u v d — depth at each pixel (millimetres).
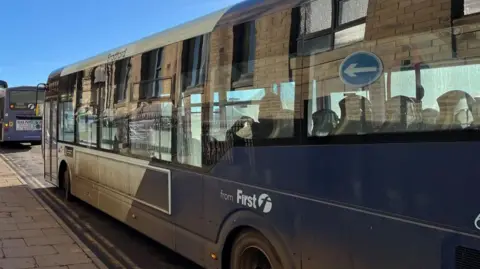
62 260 5164
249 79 3707
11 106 22766
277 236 3332
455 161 2227
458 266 2188
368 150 2660
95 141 7379
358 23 2781
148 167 5453
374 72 2666
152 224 5352
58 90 9625
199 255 4375
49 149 10352
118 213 6398
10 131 22781
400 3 2549
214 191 4125
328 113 2951
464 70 2244
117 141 6449
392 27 2584
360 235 2686
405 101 2486
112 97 6656
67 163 9008
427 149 2350
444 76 2322
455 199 2215
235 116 3867
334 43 2938
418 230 2367
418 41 2449
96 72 7359
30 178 12883
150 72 5465
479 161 2135
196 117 4461
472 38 2230
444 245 2244
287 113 3285
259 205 3525
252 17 3719
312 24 3117
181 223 4699
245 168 3709
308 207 3061
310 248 3041
